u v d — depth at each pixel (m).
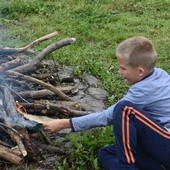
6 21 5.04
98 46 4.40
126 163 2.17
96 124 2.33
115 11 5.43
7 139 2.54
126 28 4.88
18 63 3.10
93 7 5.42
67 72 3.55
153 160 2.27
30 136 2.57
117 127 2.18
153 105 2.24
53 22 5.05
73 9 5.41
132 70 2.25
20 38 4.53
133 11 5.47
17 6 5.41
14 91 2.82
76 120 2.35
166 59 4.13
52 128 2.39
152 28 4.89
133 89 2.24
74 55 4.07
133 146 2.18
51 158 2.52
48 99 3.02
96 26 4.91
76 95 3.23
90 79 3.52
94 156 2.54
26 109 2.80
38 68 3.35
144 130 2.19
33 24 4.99
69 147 2.62
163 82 2.27
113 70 3.84
